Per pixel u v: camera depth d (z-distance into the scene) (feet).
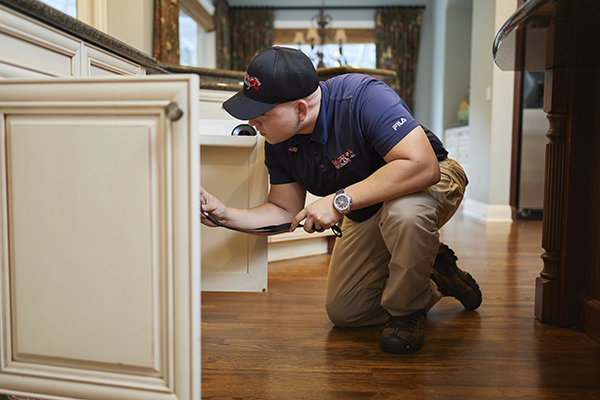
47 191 2.66
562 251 4.77
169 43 12.82
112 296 2.63
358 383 3.49
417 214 3.83
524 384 3.49
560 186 4.75
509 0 13.50
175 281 2.54
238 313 5.20
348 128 3.78
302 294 5.99
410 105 24.21
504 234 11.31
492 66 14.02
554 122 4.73
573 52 4.15
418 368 3.76
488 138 14.35
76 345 2.70
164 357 2.60
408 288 3.99
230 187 5.61
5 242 2.71
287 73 3.44
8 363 2.79
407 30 24.03
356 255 4.52
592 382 3.53
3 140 2.67
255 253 5.83
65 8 8.16
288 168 4.33
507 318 5.06
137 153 2.55
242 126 5.96
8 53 3.00
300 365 3.82
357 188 3.68
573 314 4.75
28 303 2.73
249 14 24.26
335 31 24.27
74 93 2.57
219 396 3.28
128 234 2.59
